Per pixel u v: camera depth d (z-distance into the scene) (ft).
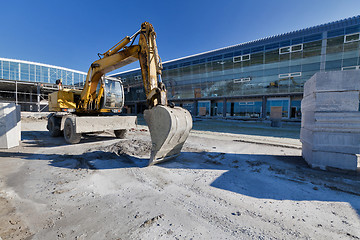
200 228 5.98
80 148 18.97
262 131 38.91
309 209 7.26
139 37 15.56
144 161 14.44
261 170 12.30
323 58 65.87
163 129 11.85
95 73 21.50
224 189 9.19
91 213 6.83
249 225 6.18
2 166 12.66
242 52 83.87
